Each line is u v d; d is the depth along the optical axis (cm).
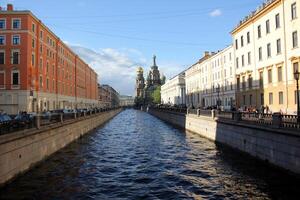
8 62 5494
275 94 4134
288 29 3794
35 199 1491
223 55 6981
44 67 6406
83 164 2314
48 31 6694
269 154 2061
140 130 5181
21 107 5472
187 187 1706
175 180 1855
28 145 1994
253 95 4838
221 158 2455
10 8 5616
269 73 4344
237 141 2683
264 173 1922
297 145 1695
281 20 3944
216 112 3453
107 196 1562
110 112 9156
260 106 4591
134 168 2194
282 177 1816
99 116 6247
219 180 1816
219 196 1536
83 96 11350
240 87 5397
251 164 2189
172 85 14438
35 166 2142
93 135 4366
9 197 1505
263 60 4478
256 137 2272
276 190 1581
